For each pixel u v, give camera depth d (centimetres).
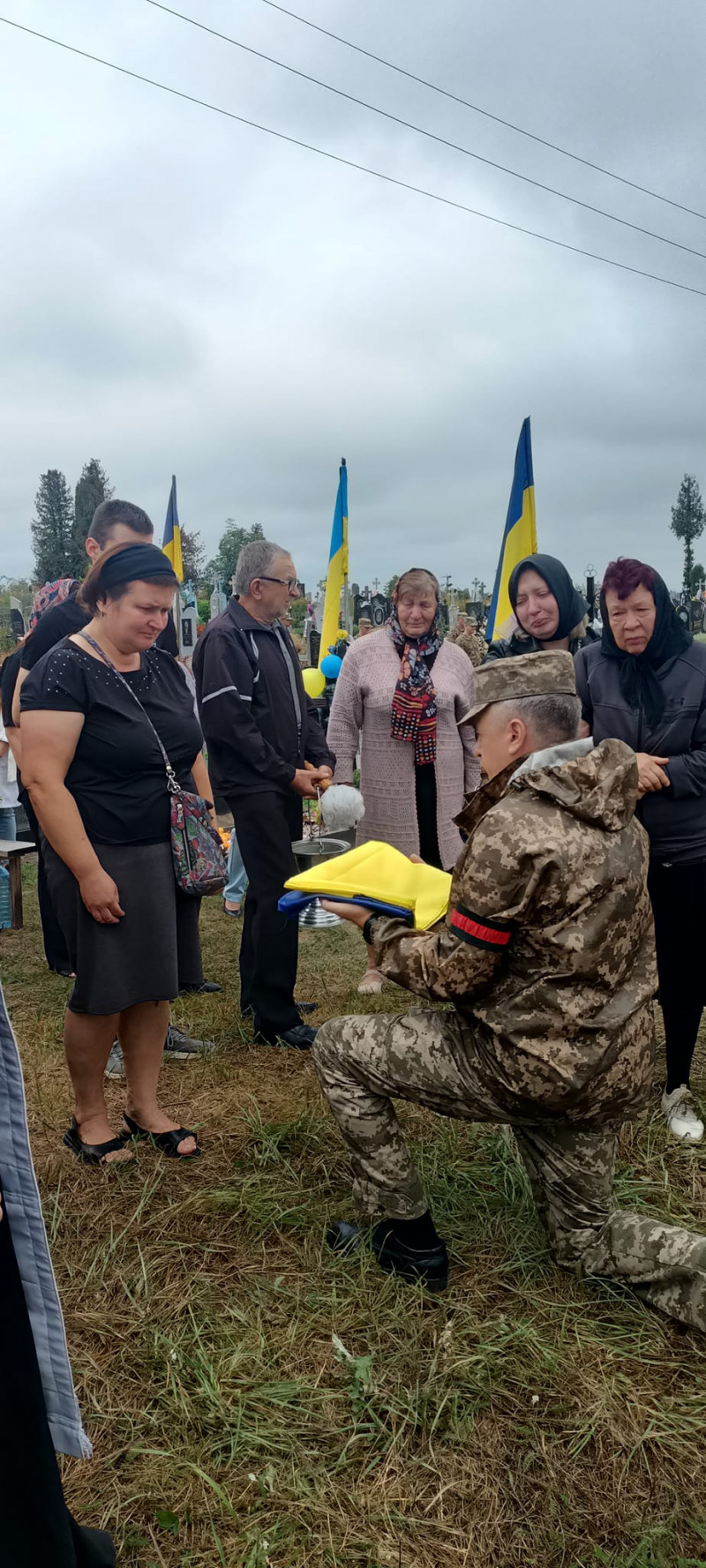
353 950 540
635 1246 229
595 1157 227
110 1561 156
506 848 193
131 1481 187
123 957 285
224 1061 387
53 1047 404
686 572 4878
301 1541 174
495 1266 250
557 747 206
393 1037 226
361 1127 233
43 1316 145
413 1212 240
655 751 316
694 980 324
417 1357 216
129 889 284
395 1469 189
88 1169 300
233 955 531
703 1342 222
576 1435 196
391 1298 237
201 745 316
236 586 403
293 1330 226
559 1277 244
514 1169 289
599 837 198
